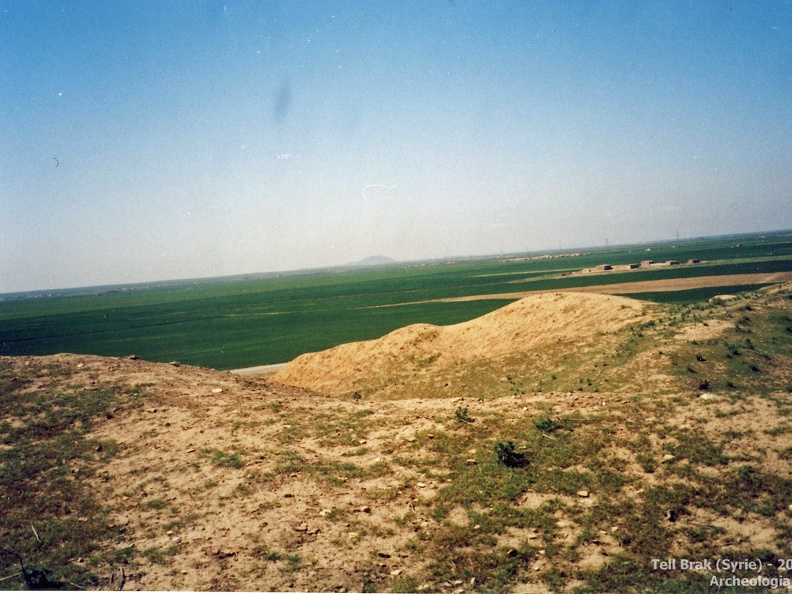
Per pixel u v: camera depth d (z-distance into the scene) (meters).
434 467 12.98
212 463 13.30
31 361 22.09
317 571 9.12
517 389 25.20
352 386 36.31
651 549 9.40
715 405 14.32
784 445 11.84
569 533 10.05
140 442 14.82
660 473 11.70
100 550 9.94
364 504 11.36
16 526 10.86
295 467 12.98
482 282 146.62
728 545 9.36
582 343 28.64
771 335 22.06
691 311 29.50
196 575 9.00
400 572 9.13
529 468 12.50
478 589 8.63
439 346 38.84
